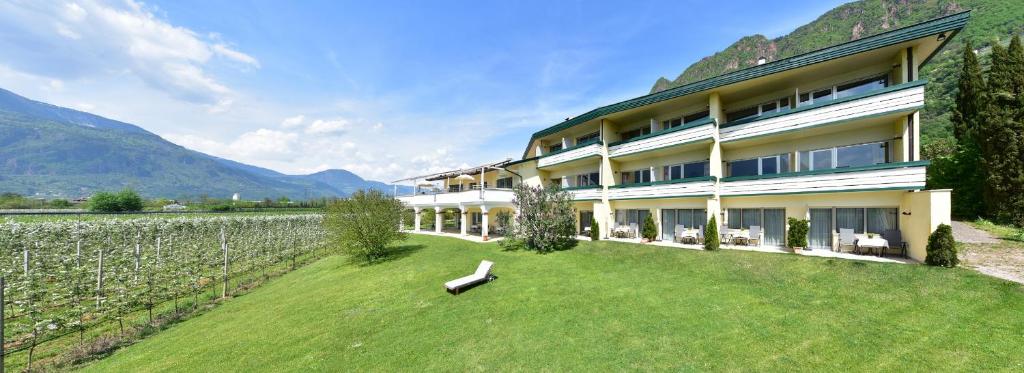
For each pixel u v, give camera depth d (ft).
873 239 42.78
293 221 106.11
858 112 45.01
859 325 25.70
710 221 53.36
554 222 62.49
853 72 49.49
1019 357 20.17
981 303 27.14
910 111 41.57
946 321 25.05
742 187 54.65
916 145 42.45
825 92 51.90
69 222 67.15
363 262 66.54
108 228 69.51
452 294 40.98
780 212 53.26
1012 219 56.03
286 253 80.28
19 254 55.21
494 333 29.01
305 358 27.96
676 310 30.89
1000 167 56.85
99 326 41.37
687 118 66.49
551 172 94.27
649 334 26.66
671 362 22.67
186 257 62.75
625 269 47.01
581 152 77.25
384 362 26.02
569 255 58.23
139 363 30.81
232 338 34.42
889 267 36.68
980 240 47.11
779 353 22.76
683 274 42.65
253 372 26.71
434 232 107.96
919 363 20.51
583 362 23.44
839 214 48.34
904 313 27.04
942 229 35.88
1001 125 56.70
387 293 44.16
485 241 81.35
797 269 39.99
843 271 37.52
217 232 84.58
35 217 77.41
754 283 37.19
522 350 25.64
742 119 55.47
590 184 81.87
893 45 43.01
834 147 50.14
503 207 90.12
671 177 67.82
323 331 33.42
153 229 75.36
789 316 28.17
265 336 33.88
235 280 63.67
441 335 29.73
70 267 54.80
